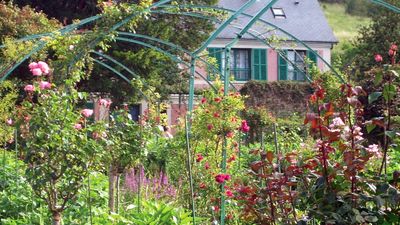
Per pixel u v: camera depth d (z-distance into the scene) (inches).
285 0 1706.4
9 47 524.7
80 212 351.3
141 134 387.2
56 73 436.1
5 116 500.1
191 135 422.9
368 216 210.4
